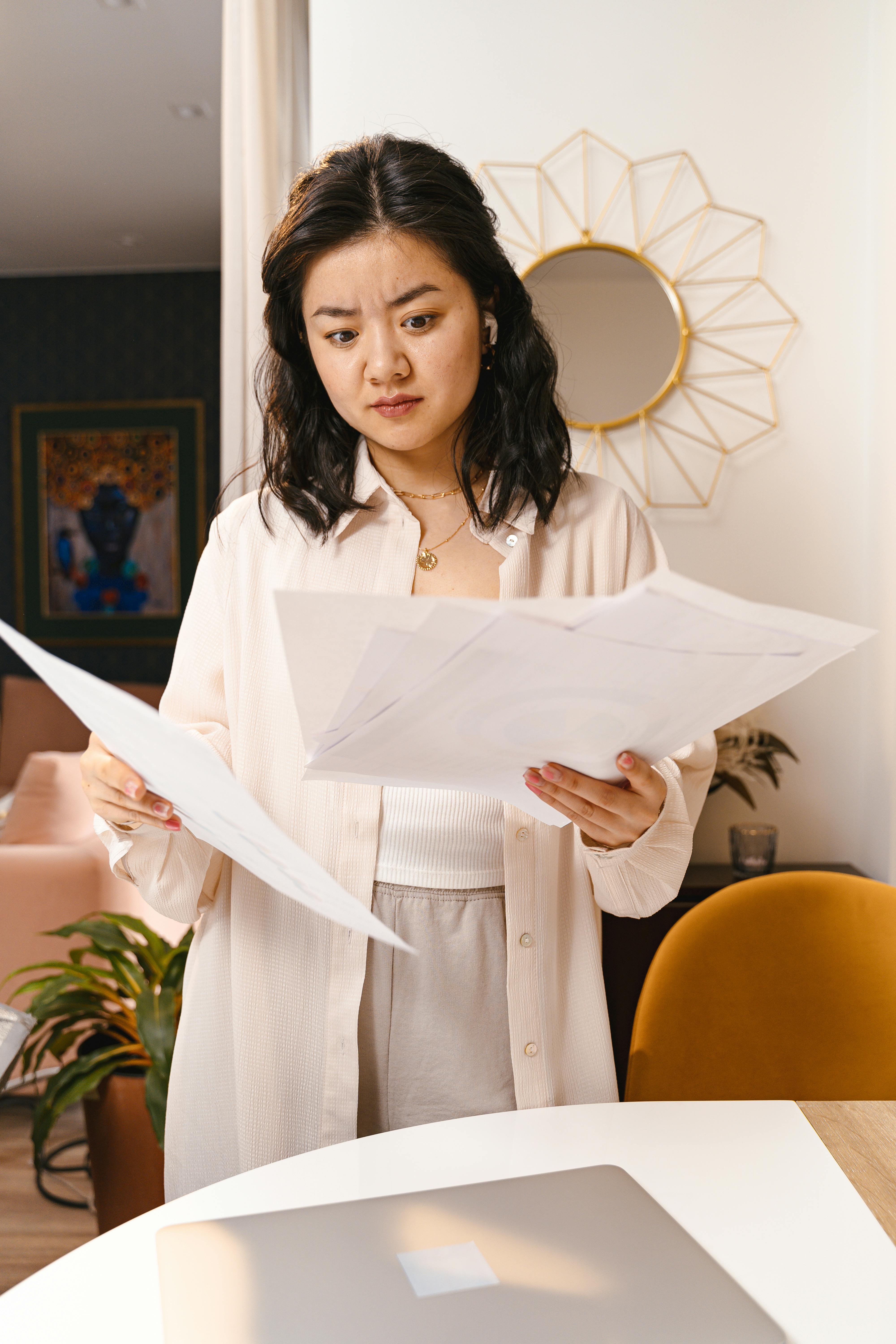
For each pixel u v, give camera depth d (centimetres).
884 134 197
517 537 103
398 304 87
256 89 212
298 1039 100
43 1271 62
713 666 63
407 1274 60
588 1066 103
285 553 105
